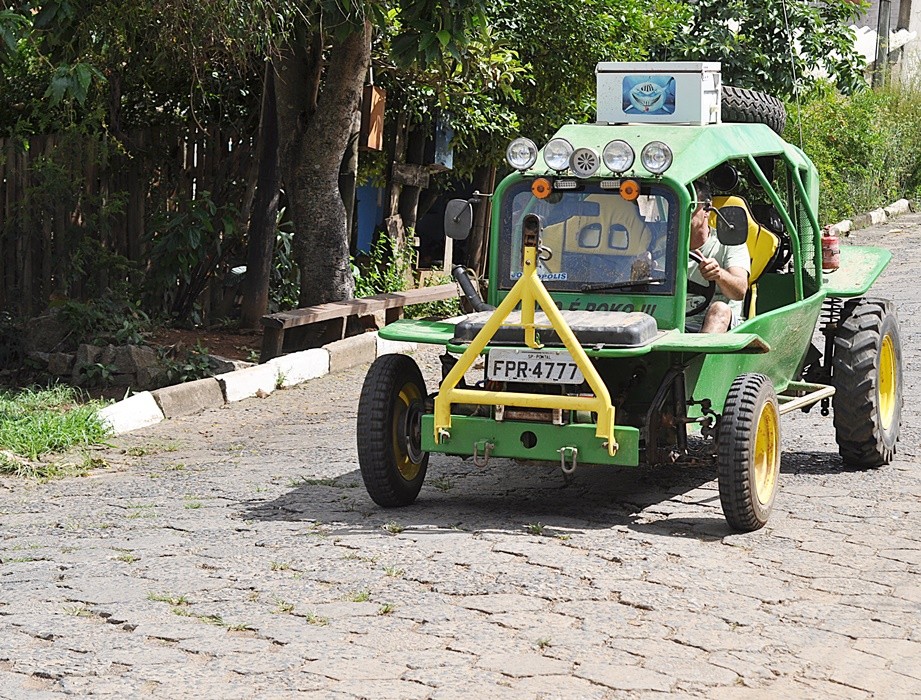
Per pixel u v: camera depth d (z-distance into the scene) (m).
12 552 7.43
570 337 7.35
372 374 8.12
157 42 12.34
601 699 5.26
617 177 8.20
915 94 29.94
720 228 8.06
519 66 17.19
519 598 6.39
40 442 10.15
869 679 5.55
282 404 12.35
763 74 20.70
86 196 14.70
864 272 10.27
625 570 6.85
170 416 11.80
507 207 8.45
